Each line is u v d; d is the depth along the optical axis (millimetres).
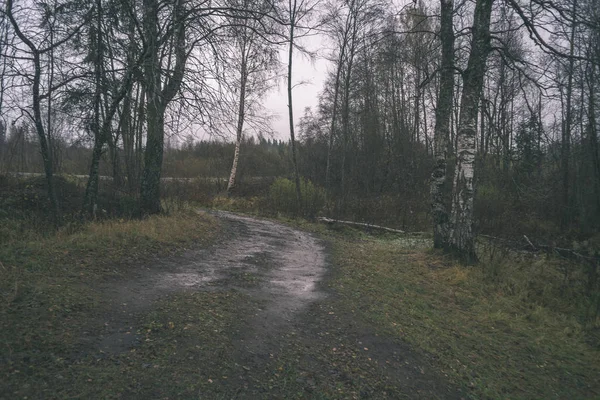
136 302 5578
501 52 9445
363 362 4883
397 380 4602
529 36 8641
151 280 6762
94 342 4262
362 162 27562
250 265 9023
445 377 4871
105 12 8805
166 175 29688
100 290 5785
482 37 9438
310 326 5770
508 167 12883
